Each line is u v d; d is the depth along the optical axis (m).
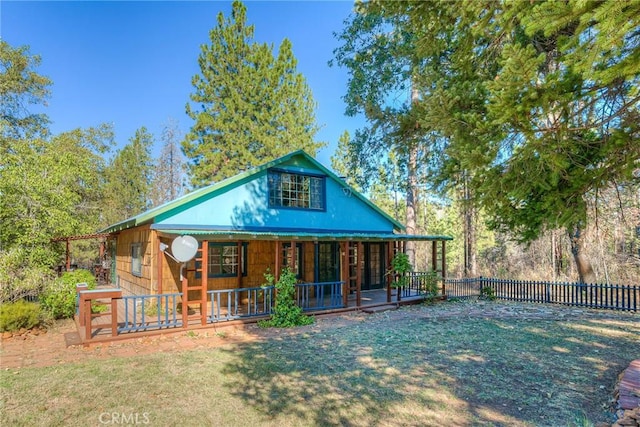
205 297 9.16
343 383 5.59
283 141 25.12
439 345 7.75
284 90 25.67
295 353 7.16
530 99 4.03
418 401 4.95
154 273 10.65
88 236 14.45
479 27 4.85
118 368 6.19
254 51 25.62
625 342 8.02
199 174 24.52
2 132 17.34
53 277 10.77
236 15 25.44
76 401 4.89
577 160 4.96
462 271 27.72
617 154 4.60
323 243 14.73
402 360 6.72
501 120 4.25
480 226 29.97
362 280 16.28
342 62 17.06
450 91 5.58
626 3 2.76
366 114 10.16
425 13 5.87
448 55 7.78
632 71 3.33
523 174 4.81
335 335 8.63
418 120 6.59
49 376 5.78
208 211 11.71
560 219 5.05
